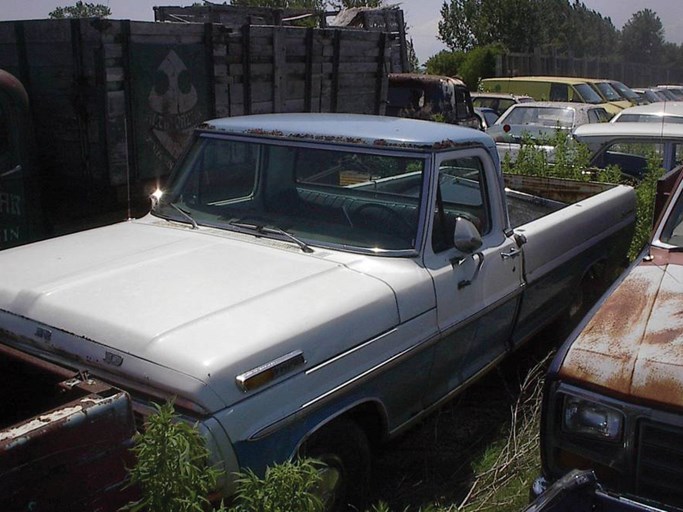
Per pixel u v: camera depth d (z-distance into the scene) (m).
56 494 2.13
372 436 3.46
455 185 3.90
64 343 2.86
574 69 34.97
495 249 4.06
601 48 55.19
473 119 13.75
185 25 6.27
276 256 3.51
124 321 2.82
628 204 6.01
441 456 4.04
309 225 3.80
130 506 2.18
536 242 4.51
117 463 2.27
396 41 16.30
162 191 4.32
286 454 2.79
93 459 2.21
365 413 3.39
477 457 3.99
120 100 5.83
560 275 4.89
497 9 38.41
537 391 4.38
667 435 2.61
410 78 13.20
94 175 5.92
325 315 2.98
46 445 2.09
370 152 3.77
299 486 2.27
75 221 6.00
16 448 2.02
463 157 3.93
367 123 4.18
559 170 7.56
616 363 2.82
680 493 2.62
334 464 3.10
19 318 3.03
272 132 4.02
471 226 3.63
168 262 3.39
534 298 4.58
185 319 2.83
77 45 5.71
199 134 4.32
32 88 6.09
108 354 2.74
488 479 3.64
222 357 2.61
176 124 6.34
